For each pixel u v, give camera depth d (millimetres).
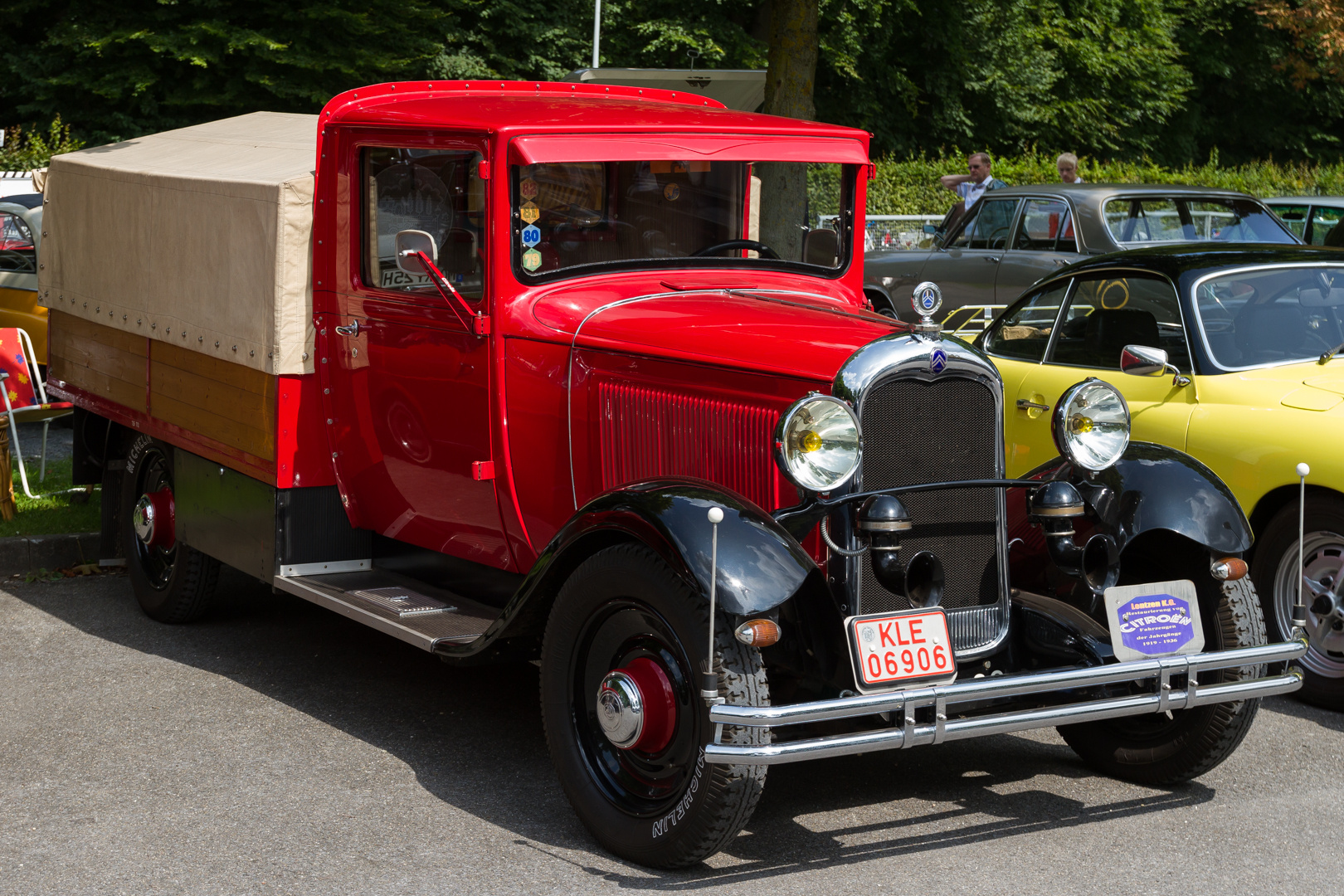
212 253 5711
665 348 4359
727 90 15031
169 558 6441
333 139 5270
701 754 3668
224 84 24906
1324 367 5867
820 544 4062
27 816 4180
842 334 4172
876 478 3980
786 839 4113
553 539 4094
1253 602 4359
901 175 24922
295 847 3982
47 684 5512
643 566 3820
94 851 3932
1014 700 4305
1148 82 34969
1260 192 27156
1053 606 4340
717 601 3572
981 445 4180
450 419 4961
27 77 24500
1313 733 5141
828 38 29047
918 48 31609
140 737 4922
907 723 3643
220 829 4109
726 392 4191
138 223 6309
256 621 6578
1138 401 6082
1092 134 33969
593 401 4566
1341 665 5352
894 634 3770
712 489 3828
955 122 31953
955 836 4137
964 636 4199
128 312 6445
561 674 4098
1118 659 4086
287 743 4887
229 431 5719
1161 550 4520
